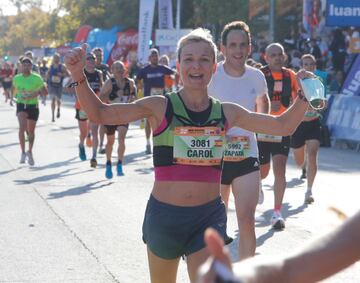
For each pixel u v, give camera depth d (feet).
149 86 54.95
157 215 14.56
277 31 96.22
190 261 14.58
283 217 30.94
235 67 21.48
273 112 28.84
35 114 48.19
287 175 43.27
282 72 28.94
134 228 28.60
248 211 19.90
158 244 14.65
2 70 127.75
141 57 99.30
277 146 27.96
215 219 14.62
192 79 14.53
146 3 99.04
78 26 173.78
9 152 54.75
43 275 22.25
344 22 68.33
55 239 26.76
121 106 14.51
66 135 67.97
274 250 25.27
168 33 96.73
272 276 5.69
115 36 131.34
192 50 14.53
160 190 14.65
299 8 96.07
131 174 43.57
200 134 14.55
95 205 33.42
